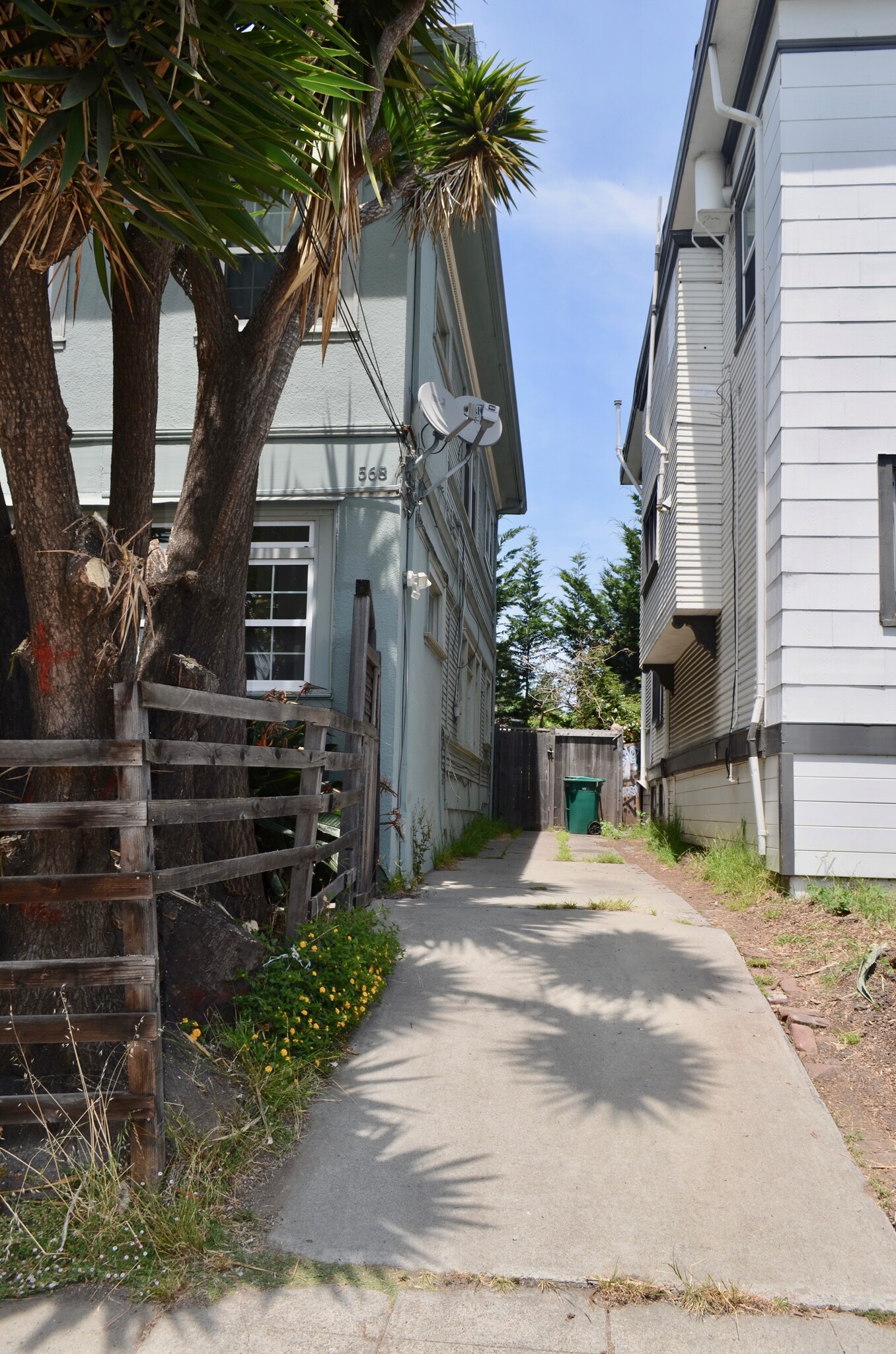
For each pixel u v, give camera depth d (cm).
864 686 658
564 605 2908
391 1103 374
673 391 1023
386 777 723
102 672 350
